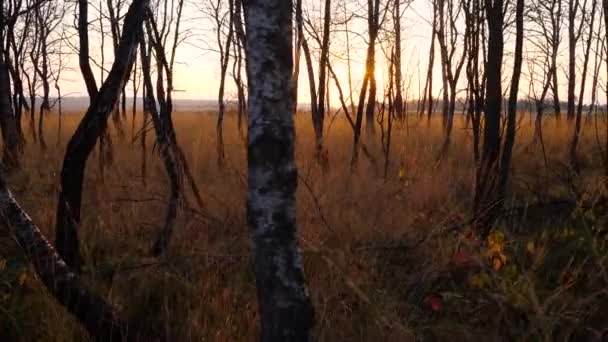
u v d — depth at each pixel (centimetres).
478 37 729
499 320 433
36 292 470
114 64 473
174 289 494
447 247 559
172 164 600
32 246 381
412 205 727
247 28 316
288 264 325
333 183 791
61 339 404
